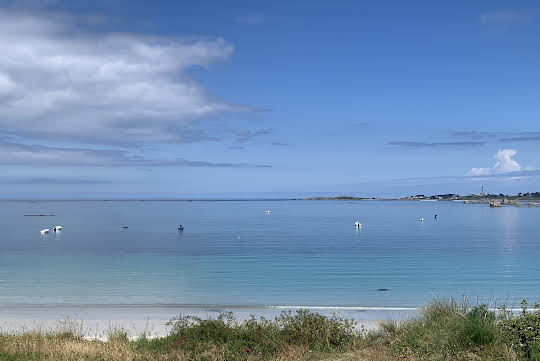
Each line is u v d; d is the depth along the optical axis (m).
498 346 11.01
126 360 11.81
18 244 67.31
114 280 35.97
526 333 11.18
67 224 120.38
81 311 25.06
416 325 13.37
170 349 12.76
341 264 44.94
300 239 73.56
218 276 38.00
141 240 72.94
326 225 113.00
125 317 23.48
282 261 47.31
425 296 29.80
